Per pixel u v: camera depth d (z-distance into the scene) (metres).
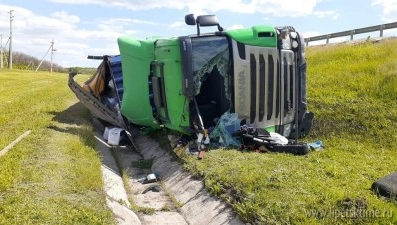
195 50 9.38
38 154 8.27
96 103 12.89
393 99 12.03
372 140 10.12
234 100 9.55
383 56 17.92
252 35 9.50
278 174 6.97
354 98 12.62
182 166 8.77
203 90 10.48
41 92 21.16
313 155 8.52
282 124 10.03
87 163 8.27
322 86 14.49
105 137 12.38
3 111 14.26
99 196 6.63
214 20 9.84
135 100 11.18
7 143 9.04
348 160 8.09
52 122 11.80
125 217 6.50
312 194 6.03
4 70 60.22
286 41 9.92
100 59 14.05
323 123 11.30
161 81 10.04
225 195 6.71
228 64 9.51
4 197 6.04
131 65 11.09
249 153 8.69
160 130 11.91
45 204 5.88
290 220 5.37
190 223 6.73
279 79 9.84
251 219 5.75
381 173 7.17
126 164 10.18
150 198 7.96
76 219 5.57
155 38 11.23
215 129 9.45
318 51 21.80
